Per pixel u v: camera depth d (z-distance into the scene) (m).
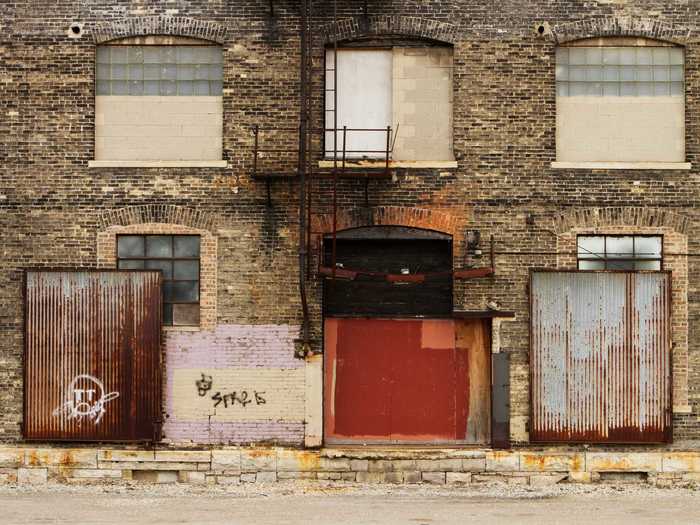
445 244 19.31
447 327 19.33
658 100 19.27
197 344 18.98
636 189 19.03
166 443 18.92
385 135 19.28
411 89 19.27
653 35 19.12
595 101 19.27
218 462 18.84
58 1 19.22
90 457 18.89
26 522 15.38
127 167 19.09
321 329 18.98
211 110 19.31
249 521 15.45
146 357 18.89
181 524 15.23
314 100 19.11
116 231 19.08
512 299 18.94
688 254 18.98
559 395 18.84
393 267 19.34
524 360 18.92
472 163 19.03
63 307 18.94
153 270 18.92
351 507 16.70
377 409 19.33
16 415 18.94
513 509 16.59
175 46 19.36
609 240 19.14
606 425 18.83
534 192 19.03
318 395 18.92
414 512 16.28
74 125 19.14
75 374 18.91
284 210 19.06
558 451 18.89
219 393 18.94
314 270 18.97
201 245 19.05
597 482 18.86
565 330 18.91
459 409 19.33
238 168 19.09
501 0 19.14
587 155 19.20
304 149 18.41
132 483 18.83
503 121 19.06
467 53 19.11
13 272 19.05
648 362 18.84
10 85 19.16
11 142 19.12
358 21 19.12
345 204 19.06
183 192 19.09
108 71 19.34
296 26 19.16
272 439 18.92
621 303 18.91
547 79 19.09
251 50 19.16
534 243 18.98
